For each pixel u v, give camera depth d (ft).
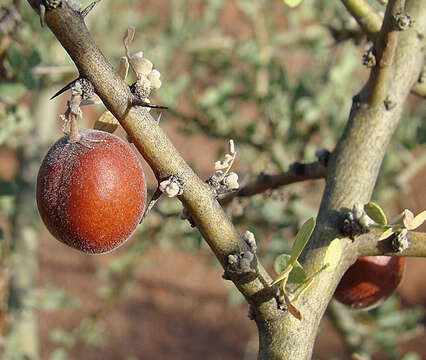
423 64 0.78
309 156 1.39
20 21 0.93
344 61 1.45
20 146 1.64
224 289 3.79
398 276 0.79
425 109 1.84
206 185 0.63
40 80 1.27
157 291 3.68
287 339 0.64
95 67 0.60
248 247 0.64
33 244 1.58
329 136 1.47
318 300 0.66
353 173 0.72
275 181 0.82
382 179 1.60
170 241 1.73
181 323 3.50
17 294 1.50
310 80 1.60
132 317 3.48
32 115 1.67
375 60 0.72
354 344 1.27
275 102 1.39
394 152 1.63
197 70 2.03
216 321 3.54
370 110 0.74
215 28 2.24
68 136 0.65
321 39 1.73
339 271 0.68
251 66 1.68
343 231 0.69
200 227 0.63
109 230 0.63
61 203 0.63
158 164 0.62
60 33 0.59
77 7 0.59
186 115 1.40
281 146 1.37
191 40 1.97
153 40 1.98
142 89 0.61
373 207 0.64
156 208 0.99
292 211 1.33
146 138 0.61
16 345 1.29
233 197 0.87
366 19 0.77
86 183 0.62
